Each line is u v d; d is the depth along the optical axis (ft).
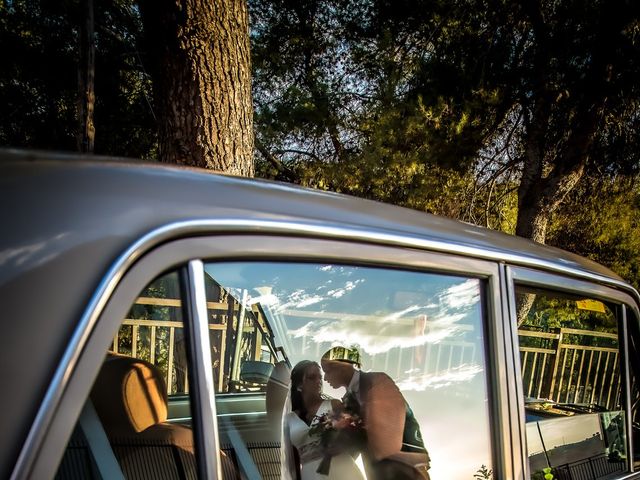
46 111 34.96
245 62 14.65
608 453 6.95
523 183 31.94
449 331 5.17
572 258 6.62
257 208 3.84
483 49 31.58
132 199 3.27
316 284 4.69
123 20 34.78
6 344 2.64
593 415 6.95
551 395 7.02
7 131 34.68
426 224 5.11
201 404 3.40
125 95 36.06
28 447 2.59
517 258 5.64
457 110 30.17
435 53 32.27
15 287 2.74
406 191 30.60
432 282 4.94
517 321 5.63
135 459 3.68
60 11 32.78
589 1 28.84
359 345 5.41
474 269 5.22
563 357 7.21
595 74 29.55
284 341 5.42
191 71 13.78
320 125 31.58
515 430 5.32
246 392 5.25
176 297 3.33
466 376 5.28
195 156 14.01
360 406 5.50
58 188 3.09
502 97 30.89
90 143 20.01
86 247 2.97
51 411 2.67
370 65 33.04
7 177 3.03
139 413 3.64
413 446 5.33
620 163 33.65
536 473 5.94
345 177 30.22
